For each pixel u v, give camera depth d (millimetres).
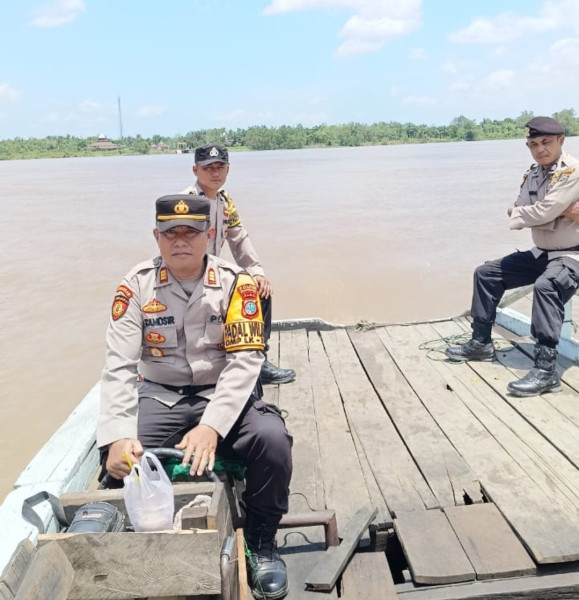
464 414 4203
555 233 4598
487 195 24672
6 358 8797
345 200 24125
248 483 2678
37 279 12789
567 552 2750
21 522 2621
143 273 2883
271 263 13156
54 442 3371
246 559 2771
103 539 2045
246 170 48906
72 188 38219
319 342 5949
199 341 2857
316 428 4145
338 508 3221
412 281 11633
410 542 2908
